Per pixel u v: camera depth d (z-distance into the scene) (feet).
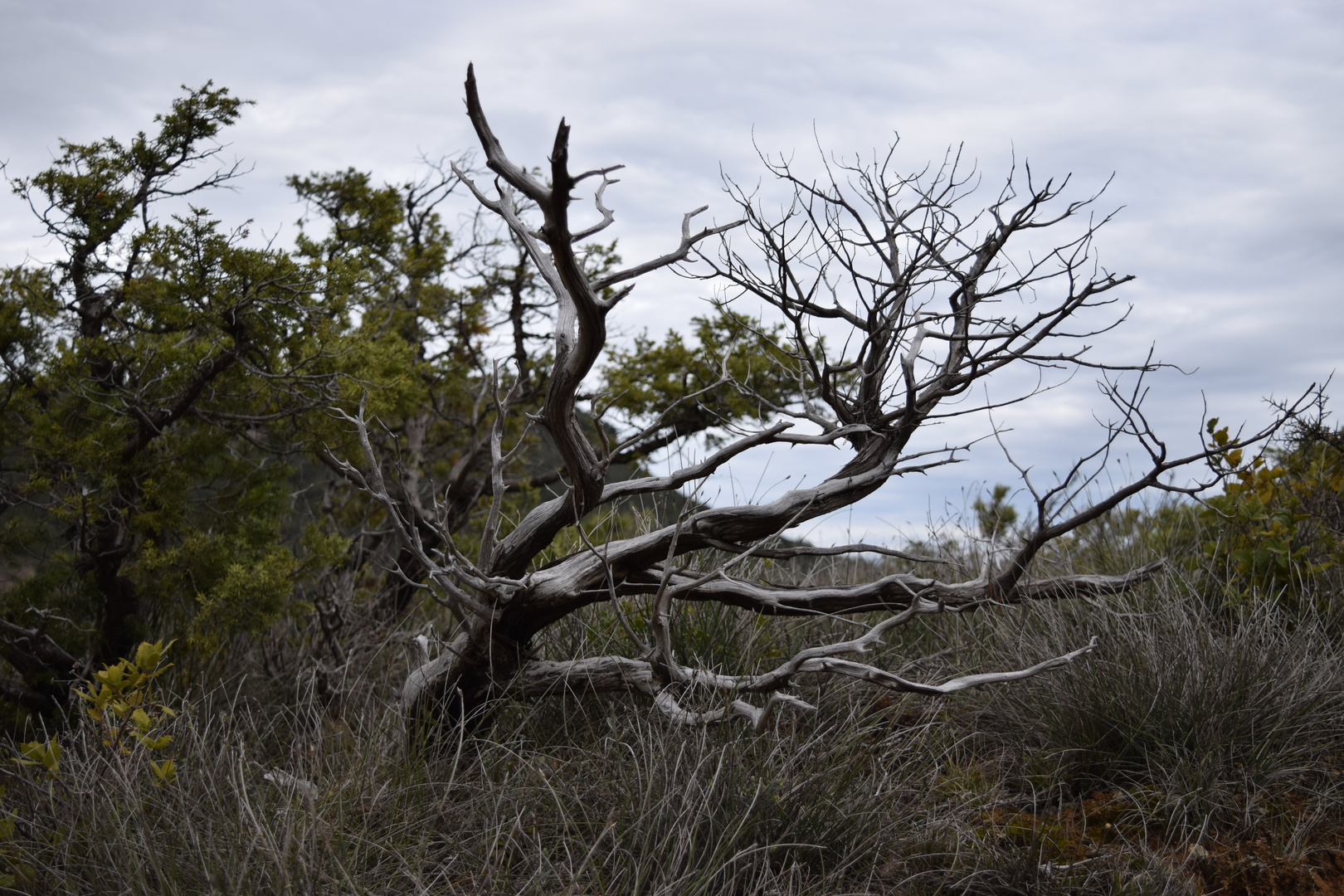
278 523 19.15
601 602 15.79
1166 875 10.30
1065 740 13.02
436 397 29.96
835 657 12.02
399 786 11.43
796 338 13.85
